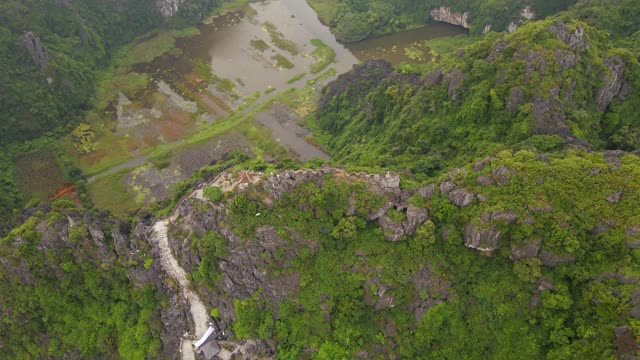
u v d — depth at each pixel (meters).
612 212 62.81
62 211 88.94
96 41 154.88
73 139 130.88
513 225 66.94
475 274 70.31
